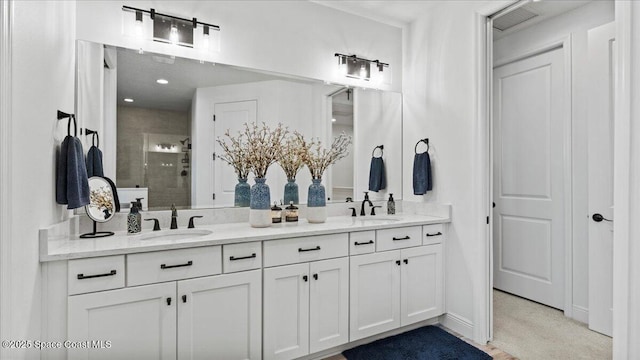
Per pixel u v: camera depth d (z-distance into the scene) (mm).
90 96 1929
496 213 3398
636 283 1542
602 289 2389
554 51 2883
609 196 2332
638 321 1533
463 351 2170
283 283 1905
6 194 1037
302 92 2631
